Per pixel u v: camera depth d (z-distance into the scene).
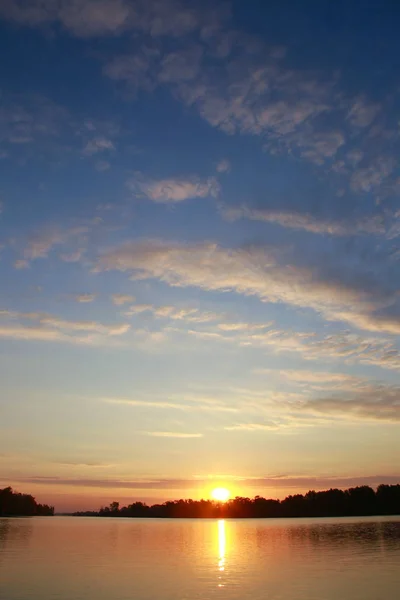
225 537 116.50
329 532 129.88
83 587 42.62
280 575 49.75
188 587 42.69
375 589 41.75
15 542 93.12
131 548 82.75
